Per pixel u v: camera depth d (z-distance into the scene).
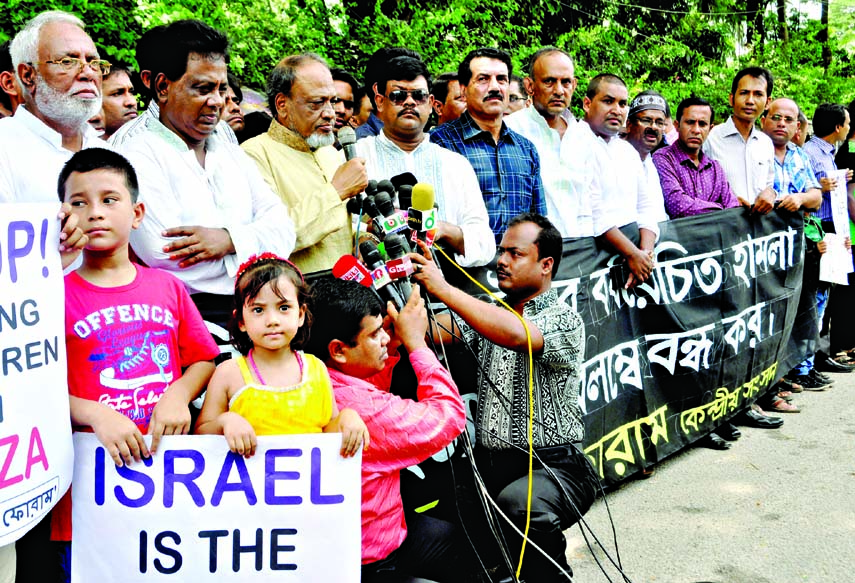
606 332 4.36
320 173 3.28
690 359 4.92
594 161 4.57
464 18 8.34
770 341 5.75
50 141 2.68
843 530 3.93
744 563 3.61
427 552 2.59
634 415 4.52
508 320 2.75
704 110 5.40
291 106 3.21
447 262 3.47
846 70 14.68
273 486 2.10
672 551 3.72
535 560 2.77
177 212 2.69
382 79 3.59
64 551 2.30
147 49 2.74
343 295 2.39
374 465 2.32
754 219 5.56
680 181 5.43
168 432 2.07
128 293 2.20
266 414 2.15
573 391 3.00
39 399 1.92
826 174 7.20
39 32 2.62
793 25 15.05
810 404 6.20
